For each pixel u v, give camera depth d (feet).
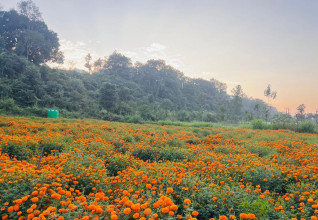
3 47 200.44
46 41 227.81
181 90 382.01
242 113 290.15
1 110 103.81
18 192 11.44
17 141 25.45
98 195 11.57
